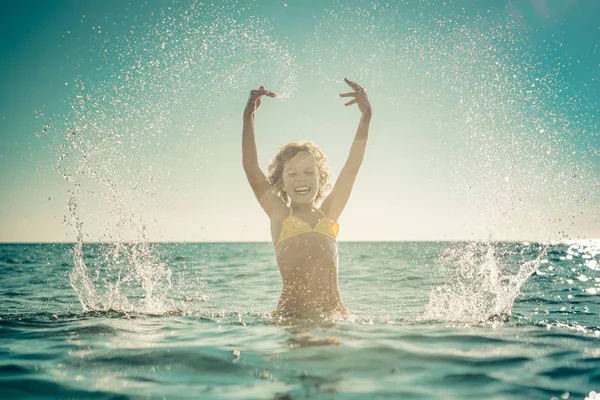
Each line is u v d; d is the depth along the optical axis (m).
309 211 4.39
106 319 4.16
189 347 2.92
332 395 2.05
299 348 2.85
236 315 4.46
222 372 2.41
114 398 2.07
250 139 4.53
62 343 3.11
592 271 10.47
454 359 2.63
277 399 2.01
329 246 4.17
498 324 3.81
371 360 2.59
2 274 11.12
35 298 6.51
